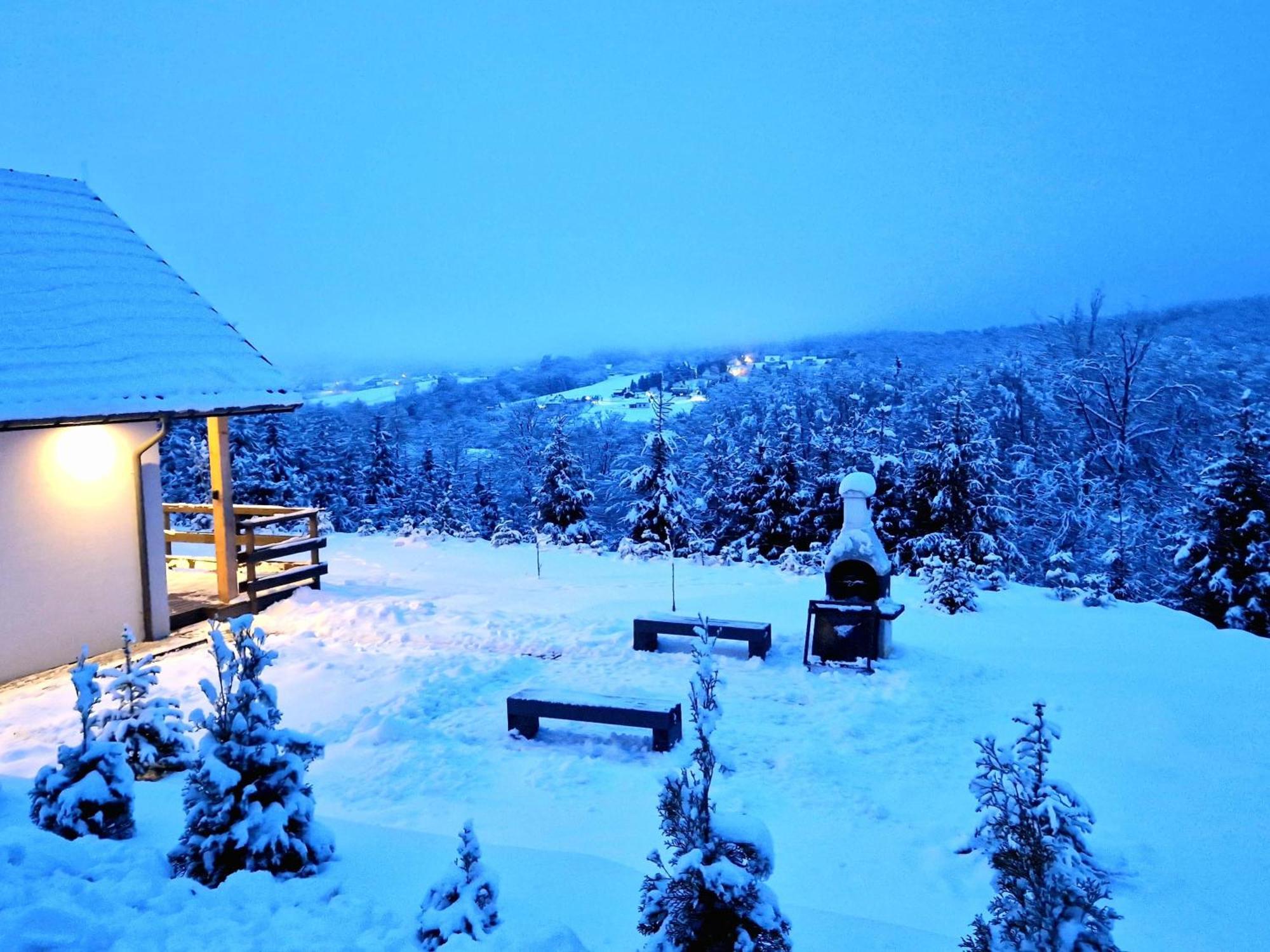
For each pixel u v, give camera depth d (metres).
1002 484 27.27
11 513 9.55
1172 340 34.62
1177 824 5.93
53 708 8.48
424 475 39.91
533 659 10.07
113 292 11.47
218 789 4.68
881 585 10.00
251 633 5.07
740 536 27.08
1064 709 8.35
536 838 5.62
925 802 6.34
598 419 45.53
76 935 3.80
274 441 31.42
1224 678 9.30
